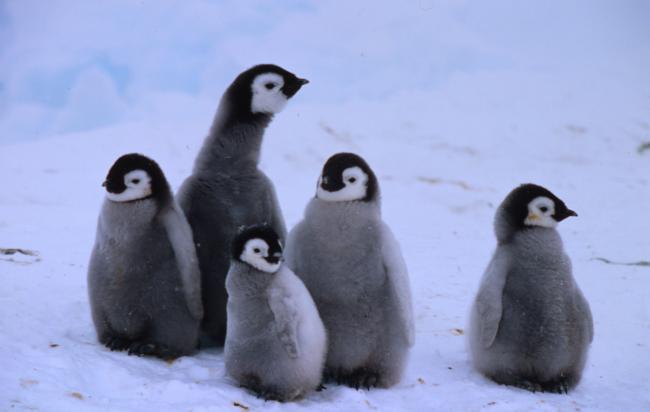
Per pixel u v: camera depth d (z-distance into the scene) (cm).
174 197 2219
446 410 1983
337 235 1994
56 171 5809
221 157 2331
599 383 2384
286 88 2364
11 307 2517
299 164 6469
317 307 2047
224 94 2367
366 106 8000
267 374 1902
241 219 2323
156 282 2150
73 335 2327
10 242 3778
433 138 7294
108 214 2114
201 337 2414
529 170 6744
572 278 2227
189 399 1845
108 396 1828
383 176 6294
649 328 2941
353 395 1970
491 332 2152
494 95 8375
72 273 3153
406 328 2003
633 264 4062
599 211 5638
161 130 6806
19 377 1816
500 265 2200
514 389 2205
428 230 4859
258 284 1878
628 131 7612
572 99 8250
